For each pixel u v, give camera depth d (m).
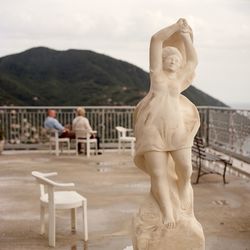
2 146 12.46
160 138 3.72
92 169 9.97
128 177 9.03
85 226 5.18
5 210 6.50
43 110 13.38
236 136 11.27
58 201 5.13
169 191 3.83
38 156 11.98
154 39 3.82
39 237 5.30
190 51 3.88
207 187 8.05
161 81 3.78
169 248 3.84
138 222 3.85
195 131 3.79
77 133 12.00
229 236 5.29
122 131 12.54
